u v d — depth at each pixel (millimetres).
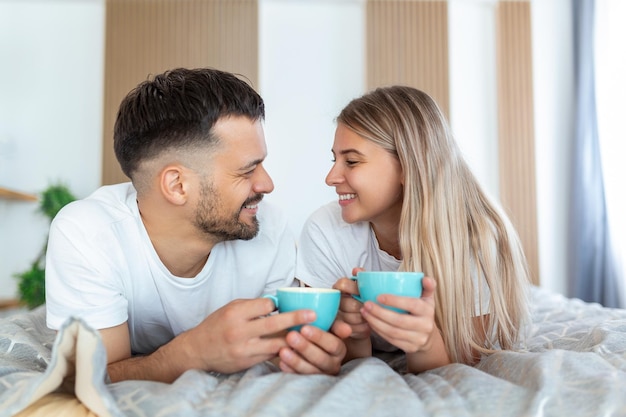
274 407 657
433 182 1168
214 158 1028
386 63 3797
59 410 707
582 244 3523
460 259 1147
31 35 3760
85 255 1021
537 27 3967
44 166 3693
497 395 701
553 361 783
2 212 3607
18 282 3404
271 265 1300
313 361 828
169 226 1088
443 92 3807
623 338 997
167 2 3764
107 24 3727
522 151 3824
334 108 3805
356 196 1226
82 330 685
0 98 3721
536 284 3730
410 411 663
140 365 910
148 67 3730
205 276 1184
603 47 3416
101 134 3668
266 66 3836
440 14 3842
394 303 815
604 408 637
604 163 3344
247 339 821
